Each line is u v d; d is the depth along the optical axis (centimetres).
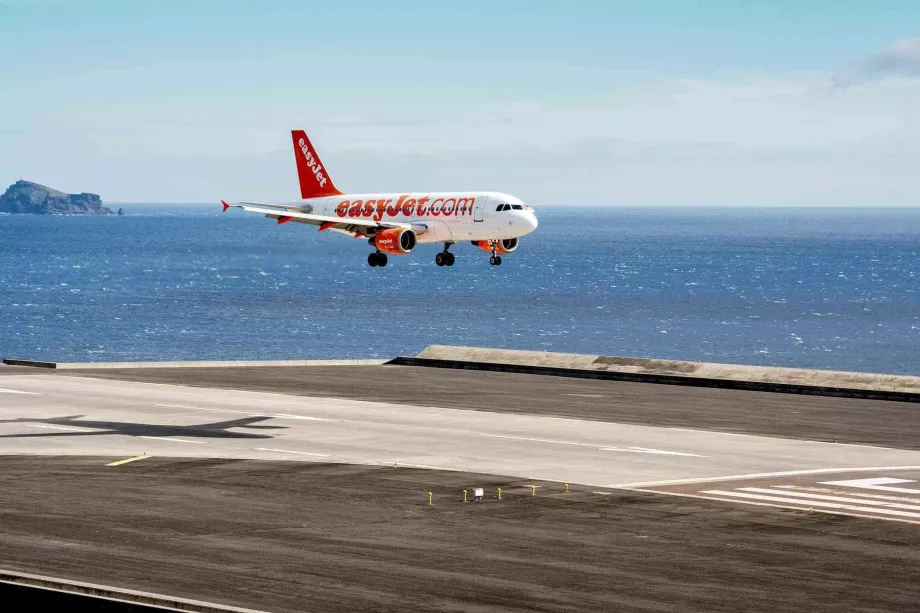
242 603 3080
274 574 3403
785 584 3366
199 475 5091
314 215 13550
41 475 5047
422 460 5550
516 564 3578
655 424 6750
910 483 5031
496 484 4950
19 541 3791
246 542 3834
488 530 4072
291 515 4291
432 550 3756
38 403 7400
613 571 3500
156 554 3641
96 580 3300
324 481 4981
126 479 4975
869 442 6166
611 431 6481
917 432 6519
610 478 5112
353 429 6494
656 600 3180
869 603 3183
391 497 4656
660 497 4684
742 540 3941
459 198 13912
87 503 4456
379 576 3400
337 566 3519
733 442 6131
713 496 4716
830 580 3419
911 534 4044
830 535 4022
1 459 5453
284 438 6166
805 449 5928
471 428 6550
